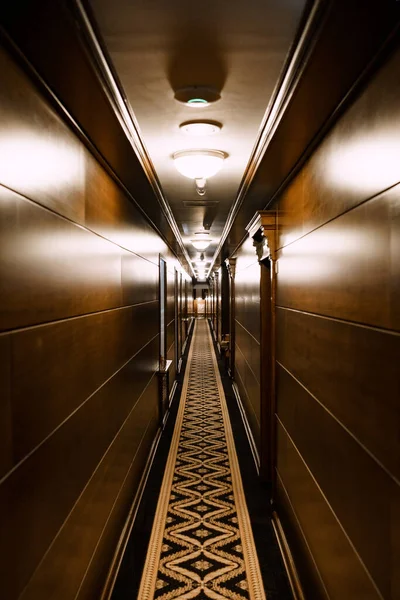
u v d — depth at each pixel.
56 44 1.28
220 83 1.83
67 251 1.77
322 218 1.98
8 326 1.22
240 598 2.40
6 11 1.12
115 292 2.77
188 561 2.74
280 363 3.19
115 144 2.17
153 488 3.83
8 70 1.23
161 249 5.93
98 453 2.28
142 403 3.97
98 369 2.30
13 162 1.26
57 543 1.62
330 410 1.84
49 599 1.52
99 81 1.55
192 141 2.58
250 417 5.08
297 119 1.83
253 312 4.77
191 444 4.97
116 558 2.64
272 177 2.83
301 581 2.37
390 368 1.21
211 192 3.93
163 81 1.81
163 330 6.60
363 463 1.43
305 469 2.33
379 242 1.29
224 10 1.31
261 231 3.68
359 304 1.47
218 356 12.03
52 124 1.61
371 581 1.35
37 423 1.43
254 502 3.55
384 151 1.26
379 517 1.29
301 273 2.45
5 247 1.20
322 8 1.17
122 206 3.04
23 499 1.30
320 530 2.01
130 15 1.32
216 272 14.70
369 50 1.30
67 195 1.78
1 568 1.15
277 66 1.66
